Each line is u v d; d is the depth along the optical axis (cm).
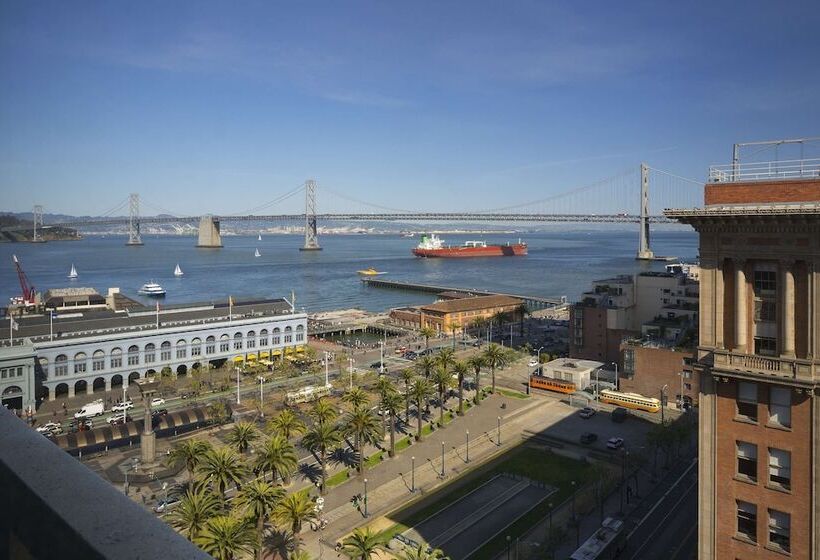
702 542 3931
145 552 407
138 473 8431
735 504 3822
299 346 16388
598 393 12350
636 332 13862
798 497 3584
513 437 10231
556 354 16162
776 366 3584
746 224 3662
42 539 470
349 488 8212
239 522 5459
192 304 17225
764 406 3681
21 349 11588
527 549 6638
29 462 548
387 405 9338
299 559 5184
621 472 8688
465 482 8444
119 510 475
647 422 10938
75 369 12750
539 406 11950
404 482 8419
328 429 8125
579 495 7975
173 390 12938
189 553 418
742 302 3747
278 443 7406
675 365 11681
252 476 8362
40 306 18212
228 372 14175
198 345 14600
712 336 3862
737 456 3806
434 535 6994
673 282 14800
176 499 7519
